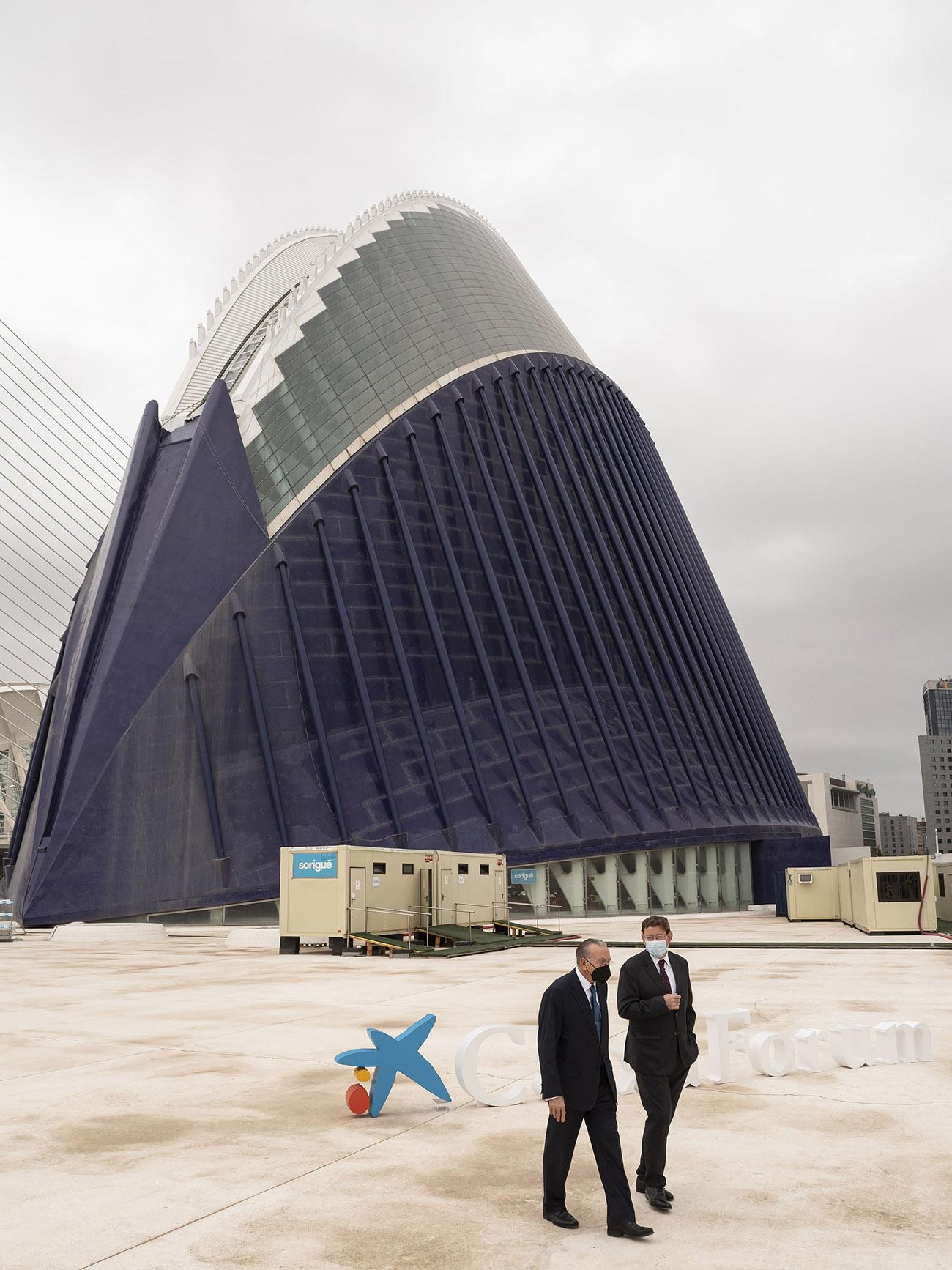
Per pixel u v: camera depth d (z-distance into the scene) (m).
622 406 82.25
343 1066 13.02
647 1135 7.70
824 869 49.94
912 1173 8.34
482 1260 6.53
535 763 55.91
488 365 67.75
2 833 72.31
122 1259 6.55
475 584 59.25
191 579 53.94
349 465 58.41
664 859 59.59
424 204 79.12
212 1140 9.50
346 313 65.81
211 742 51.41
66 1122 10.16
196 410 63.12
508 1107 10.87
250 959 30.66
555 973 25.09
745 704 77.12
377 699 54.09
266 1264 6.46
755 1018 16.58
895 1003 18.27
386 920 33.69
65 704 52.88
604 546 67.50
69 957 32.50
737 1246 6.78
